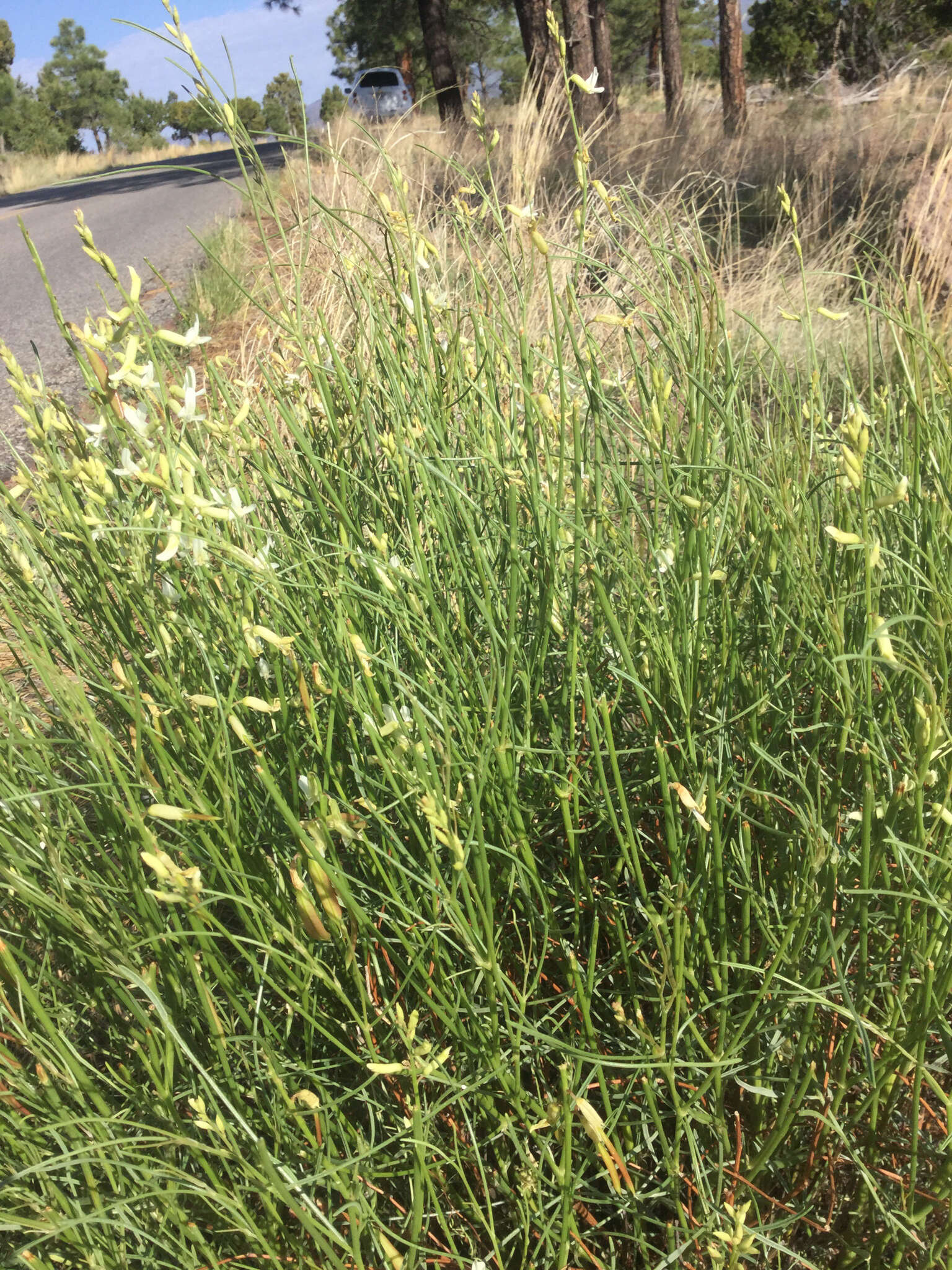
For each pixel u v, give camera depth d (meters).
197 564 1.29
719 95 14.17
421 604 1.47
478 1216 1.13
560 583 1.55
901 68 10.59
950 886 1.13
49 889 1.29
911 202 4.28
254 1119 1.16
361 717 1.17
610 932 1.36
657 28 30.19
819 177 6.05
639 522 1.64
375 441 1.84
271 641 1.19
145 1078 1.27
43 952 1.32
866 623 1.12
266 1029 1.18
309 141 1.70
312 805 1.18
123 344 1.37
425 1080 1.26
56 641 1.72
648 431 1.72
